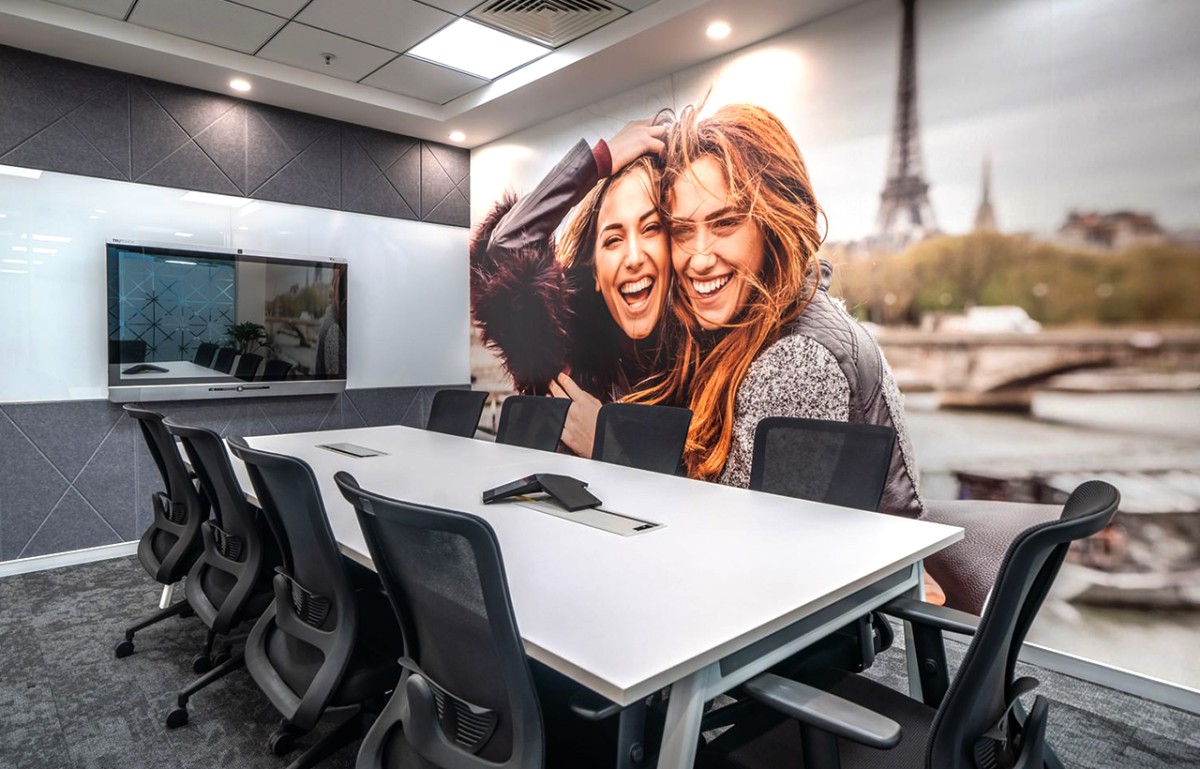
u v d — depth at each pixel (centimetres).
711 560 169
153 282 439
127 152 434
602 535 192
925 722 147
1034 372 291
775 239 388
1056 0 281
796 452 254
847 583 152
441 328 599
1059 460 283
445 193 598
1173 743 227
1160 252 256
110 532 432
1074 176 278
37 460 407
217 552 244
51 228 408
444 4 373
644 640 122
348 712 232
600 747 142
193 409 466
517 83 464
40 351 406
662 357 454
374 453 337
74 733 226
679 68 432
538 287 547
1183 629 253
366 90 492
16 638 302
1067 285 280
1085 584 276
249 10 378
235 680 264
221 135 473
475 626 125
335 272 525
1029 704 251
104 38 385
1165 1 254
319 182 521
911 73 329
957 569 315
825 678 167
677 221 440
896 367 337
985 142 304
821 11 357
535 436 368
